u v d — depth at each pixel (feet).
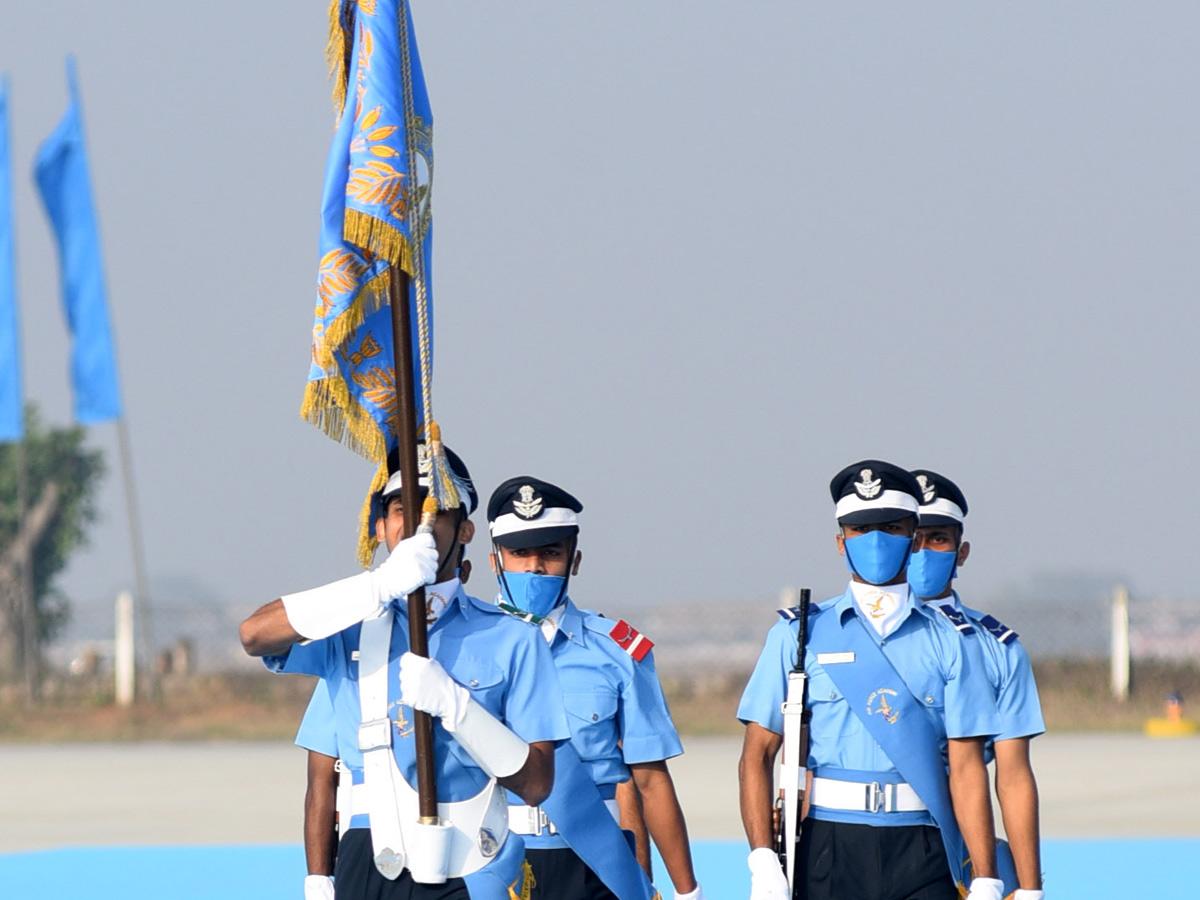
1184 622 366.84
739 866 139.33
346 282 57.82
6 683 403.95
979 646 73.77
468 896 53.42
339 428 58.95
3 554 548.31
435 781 53.06
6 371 341.41
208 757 256.93
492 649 55.01
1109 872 137.59
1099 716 306.96
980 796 72.43
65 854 150.10
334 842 61.62
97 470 573.74
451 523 55.16
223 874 139.44
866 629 73.67
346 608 51.42
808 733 73.20
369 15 57.41
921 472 85.25
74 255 357.00
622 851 73.00
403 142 56.65
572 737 75.61
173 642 423.64
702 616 417.90
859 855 71.72
